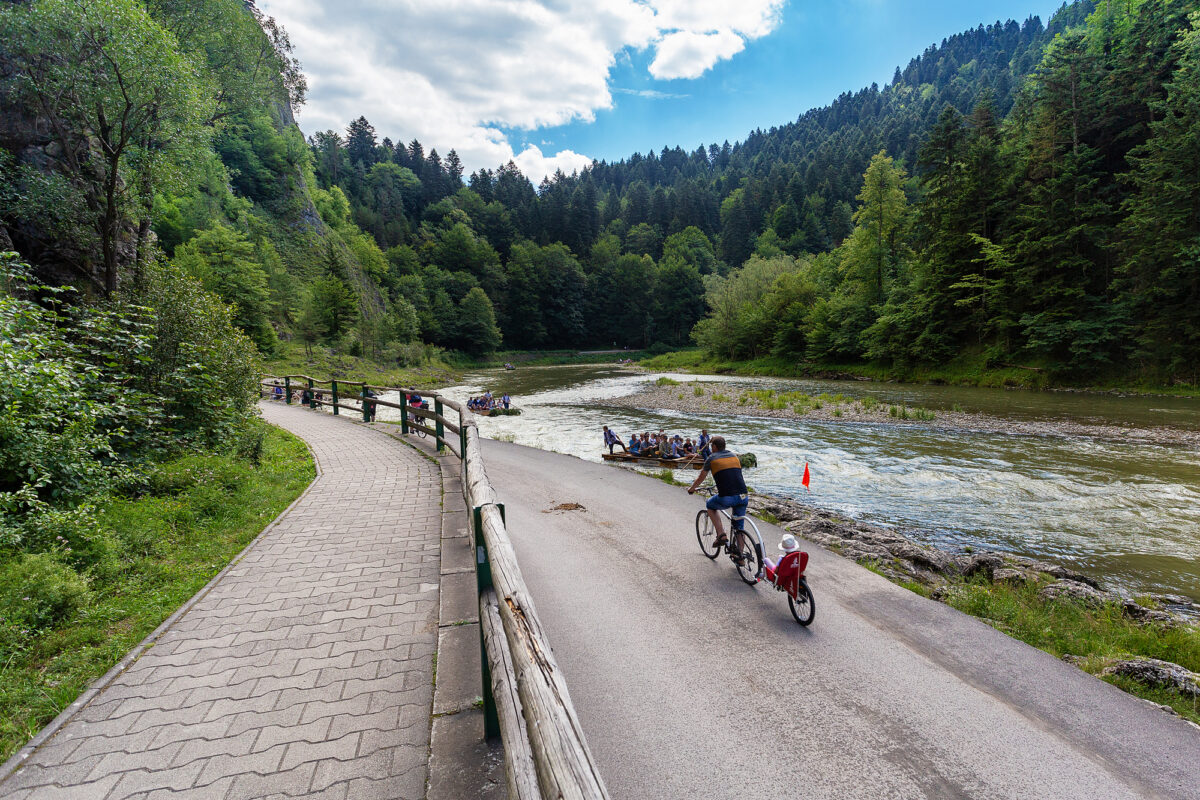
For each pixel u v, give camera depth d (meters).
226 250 43.44
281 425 15.34
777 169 149.38
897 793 2.88
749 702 3.70
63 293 11.89
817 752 3.20
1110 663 4.45
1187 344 28.55
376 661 3.50
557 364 86.75
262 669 3.41
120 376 7.64
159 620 4.06
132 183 13.30
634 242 139.00
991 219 38.62
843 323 45.97
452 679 3.29
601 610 5.14
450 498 7.60
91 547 4.89
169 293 9.72
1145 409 23.41
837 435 19.19
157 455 7.99
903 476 13.44
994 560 7.41
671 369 61.31
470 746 2.71
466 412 8.60
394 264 95.62
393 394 36.59
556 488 10.44
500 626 2.55
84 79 11.12
